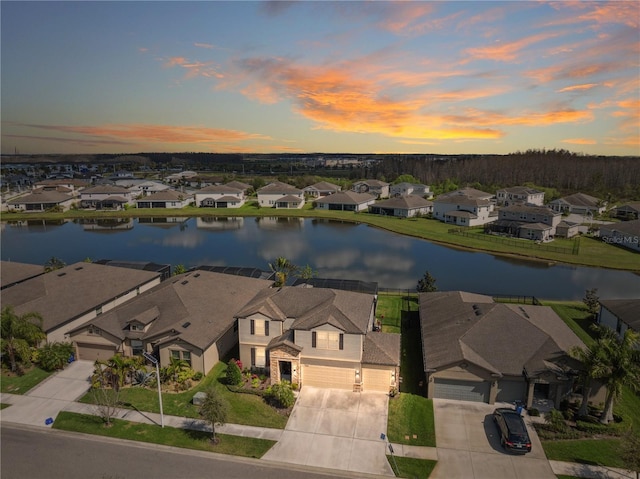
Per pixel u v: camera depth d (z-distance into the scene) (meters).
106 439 27.66
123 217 126.50
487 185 188.88
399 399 32.16
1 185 194.62
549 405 30.80
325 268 74.00
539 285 65.88
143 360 36.38
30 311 40.41
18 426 28.94
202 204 142.38
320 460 25.92
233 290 45.62
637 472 22.62
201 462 25.67
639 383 27.02
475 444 27.27
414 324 45.84
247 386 33.78
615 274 72.50
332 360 33.09
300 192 148.50
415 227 110.62
